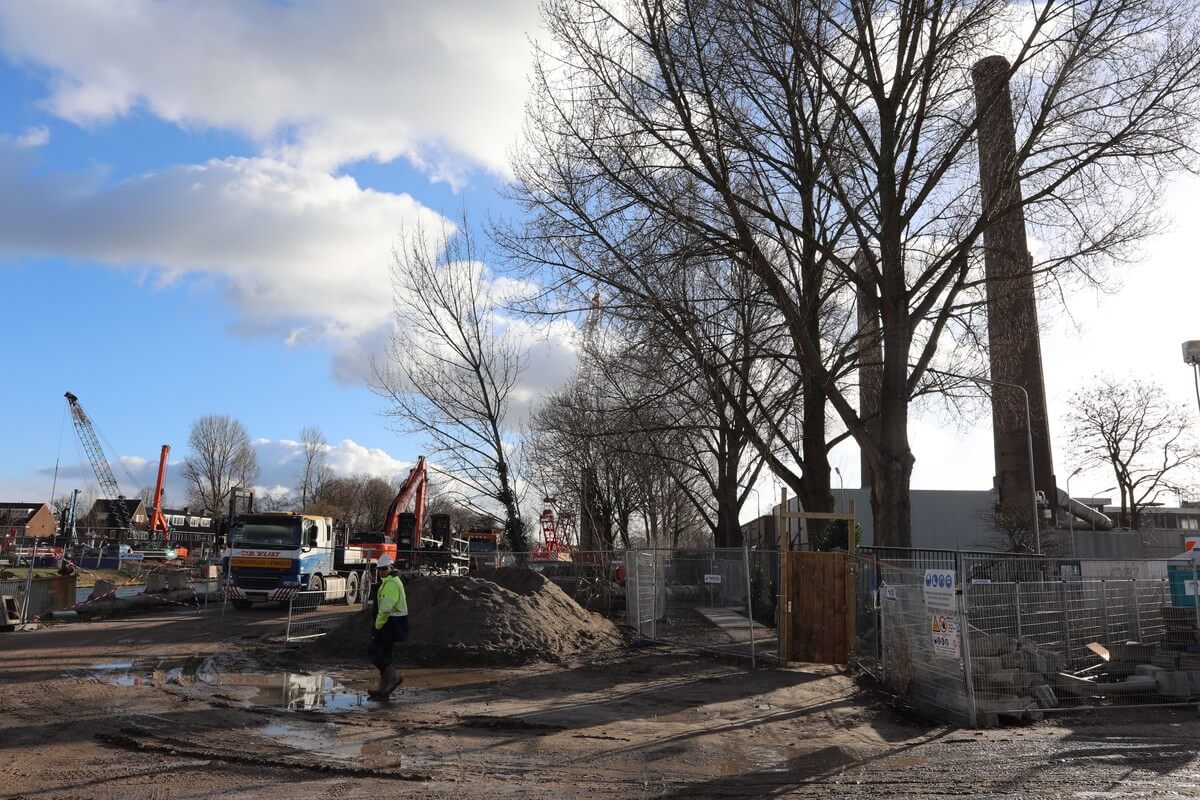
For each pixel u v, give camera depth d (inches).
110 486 4237.2
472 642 636.7
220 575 1204.5
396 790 298.8
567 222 852.0
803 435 951.6
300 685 522.0
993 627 488.7
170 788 295.6
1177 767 339.9
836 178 757.3
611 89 789.2
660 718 434.0
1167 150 708.7
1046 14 728.3
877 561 544.1
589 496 1578.5
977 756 357.7
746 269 850.8
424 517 1599.4
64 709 431.2
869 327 923.4
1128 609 576.1
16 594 913.5
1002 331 845.8
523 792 300.2
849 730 411.2
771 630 781.3
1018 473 1956.2
